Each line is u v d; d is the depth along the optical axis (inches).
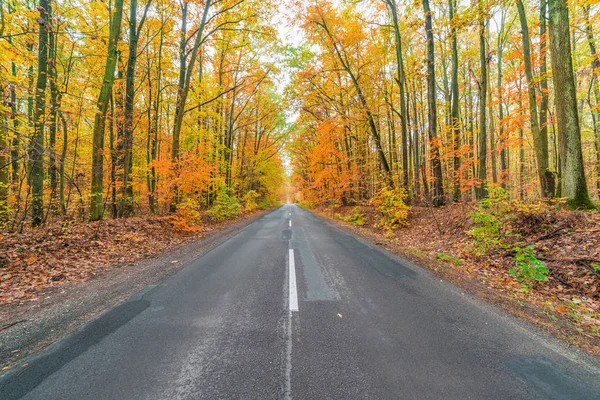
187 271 215.6
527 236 249.4
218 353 102.8
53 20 329.4
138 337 115.0
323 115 770.8
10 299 161.0
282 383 85.9
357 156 738.2
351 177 730.2
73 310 143.6
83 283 191.6
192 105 593.3
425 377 89.0
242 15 538.6
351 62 601.3
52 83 368.8
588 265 182.4
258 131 1160.8
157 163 397.4
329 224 589.9
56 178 368.2
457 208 412.2
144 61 538.3
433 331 119.6
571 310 145.2
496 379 88.0
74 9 400.2
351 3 529.3
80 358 100.3
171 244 341.7
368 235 425.1
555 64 279.3
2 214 332.2
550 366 95.4
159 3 479.2
